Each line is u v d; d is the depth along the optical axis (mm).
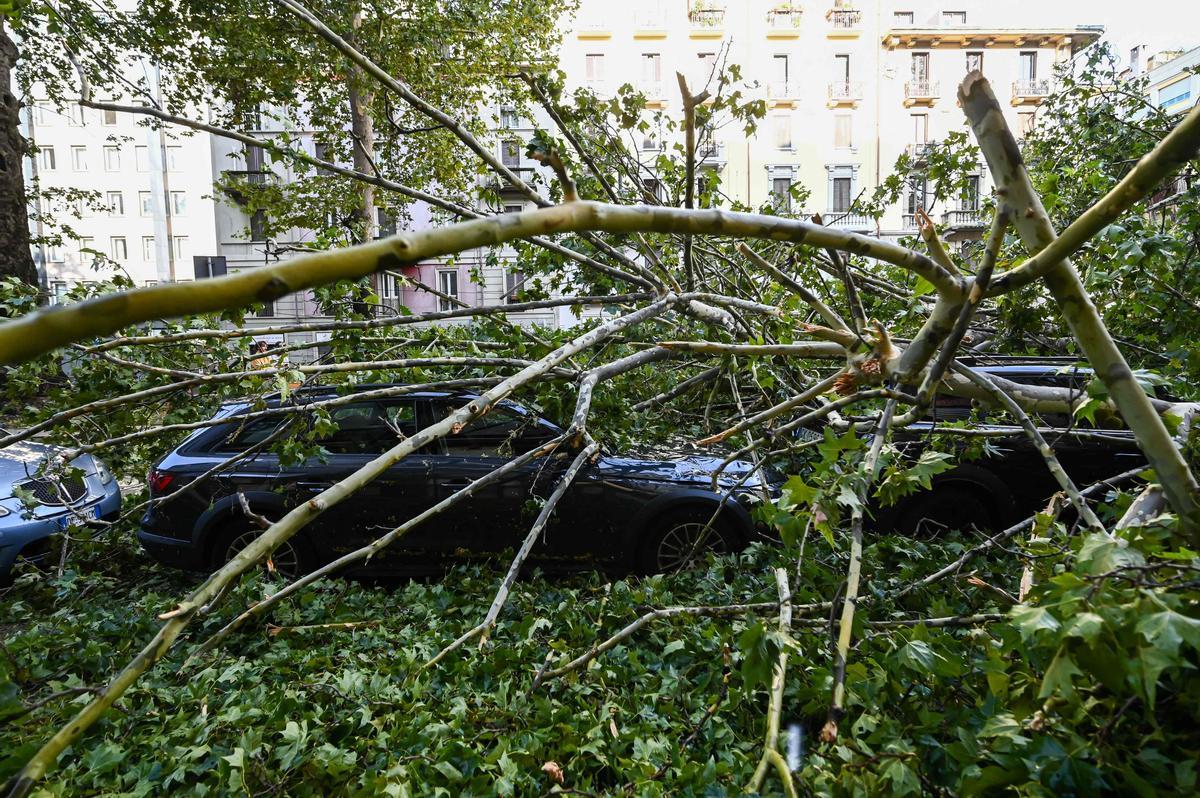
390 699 2941
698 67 28219
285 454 4184
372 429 5039
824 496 1713
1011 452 5105
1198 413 2170
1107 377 1322
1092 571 1261
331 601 4242
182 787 2541
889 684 1977
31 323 595
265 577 4809
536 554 4895
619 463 4953
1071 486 1879
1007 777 1350
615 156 5109
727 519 4816
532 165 14039
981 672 1949
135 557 5602
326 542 4926
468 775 2408
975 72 1325
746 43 28094
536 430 4926
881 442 1891
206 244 37844
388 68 12164
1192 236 4434
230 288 677
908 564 3744
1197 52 21984
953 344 1453
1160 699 1353
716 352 2037
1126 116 6539
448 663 3240
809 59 28078
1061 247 1206
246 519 4965
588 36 27812
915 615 3176
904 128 28422
